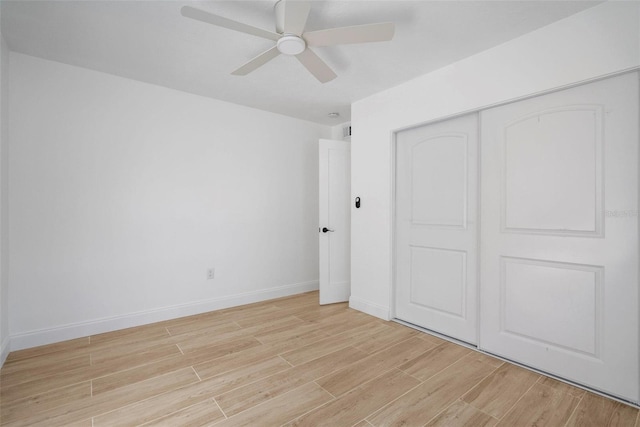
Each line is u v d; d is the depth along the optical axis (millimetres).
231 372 2059
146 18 1922
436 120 2627
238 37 2139
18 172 2359
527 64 2061
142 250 2900
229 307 3434
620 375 1749
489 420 1591
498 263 2250
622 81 1745
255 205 3652
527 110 2104
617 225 1759
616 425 1547
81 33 2096
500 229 2240
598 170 1822
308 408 1690
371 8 1807
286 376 2012
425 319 2799
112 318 2746
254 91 3105
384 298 3059
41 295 2449
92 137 2656
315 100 3350
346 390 1856
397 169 3031
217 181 3357
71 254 2568
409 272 2934
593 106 1841
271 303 3594
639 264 1694
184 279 3143
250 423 1569
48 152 2473
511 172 2180
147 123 2920
